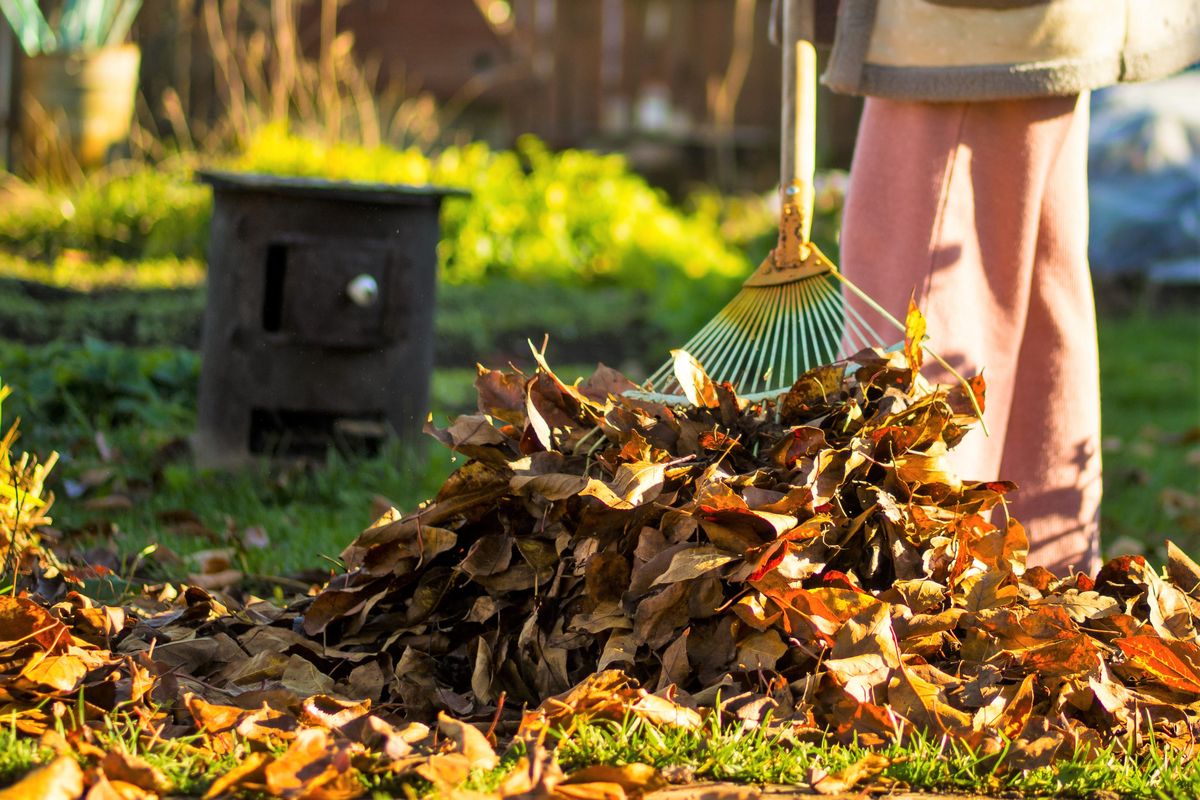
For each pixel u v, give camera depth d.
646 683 2.36
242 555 3.46
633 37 12.81
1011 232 3.01
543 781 1.90
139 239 8.53
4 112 10.18
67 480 4.06
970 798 2.08
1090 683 2.36
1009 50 2.90
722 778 2.08
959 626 2.46
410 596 2.61
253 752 2.08
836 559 2.47
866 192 3.08
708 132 12.91
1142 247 10.11
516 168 10.09
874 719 2.22
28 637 2.28
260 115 9.89
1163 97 10.80
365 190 4.11
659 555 2.36
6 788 1.88
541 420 2.51
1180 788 2.14
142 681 2.25
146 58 10.52
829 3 3.04
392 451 4.27
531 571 2.50
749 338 2.82
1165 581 2.69
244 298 4.17
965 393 2.67
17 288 6.99
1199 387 7.22
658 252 9.23
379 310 4.17
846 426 2.53
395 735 2.07
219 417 4.24
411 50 11.92
